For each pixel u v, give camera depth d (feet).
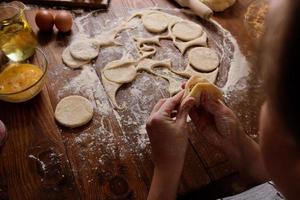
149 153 2.19
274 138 0.95
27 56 2.67
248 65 2.75
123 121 2.36
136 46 2.90
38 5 3.22
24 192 2.00
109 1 3.29
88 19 3.11
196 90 2.12
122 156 2.17
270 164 1.00
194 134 2.27
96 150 2.20
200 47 2.91
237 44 2.93
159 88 2.59
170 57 2.83
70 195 1.99
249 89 2.57
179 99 2.16
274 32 0.84
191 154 2.18
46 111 2.39
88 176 2.07
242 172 2.10
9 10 2.74
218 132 2.17
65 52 2.80
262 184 1.96
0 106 2.40
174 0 3.31
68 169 2.10
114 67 2.70
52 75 2.63
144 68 2.71
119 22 3.09
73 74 2.65
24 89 2.31
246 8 3.24
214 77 2.67
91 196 1.99
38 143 2.22
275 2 0.86
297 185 0.95
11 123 2.32
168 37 2.98
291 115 0.84
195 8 3.12
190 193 2.03
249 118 2.40
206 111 2.22
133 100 2.50
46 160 2.14
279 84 0.84
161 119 2.01
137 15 3.17
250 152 2.10
